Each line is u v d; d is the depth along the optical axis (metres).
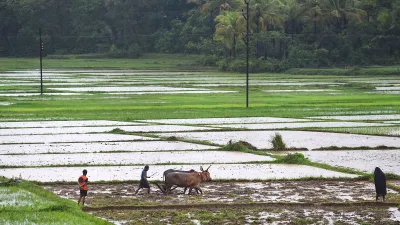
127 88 152.75
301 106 112.38
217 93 139.12
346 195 49.53
